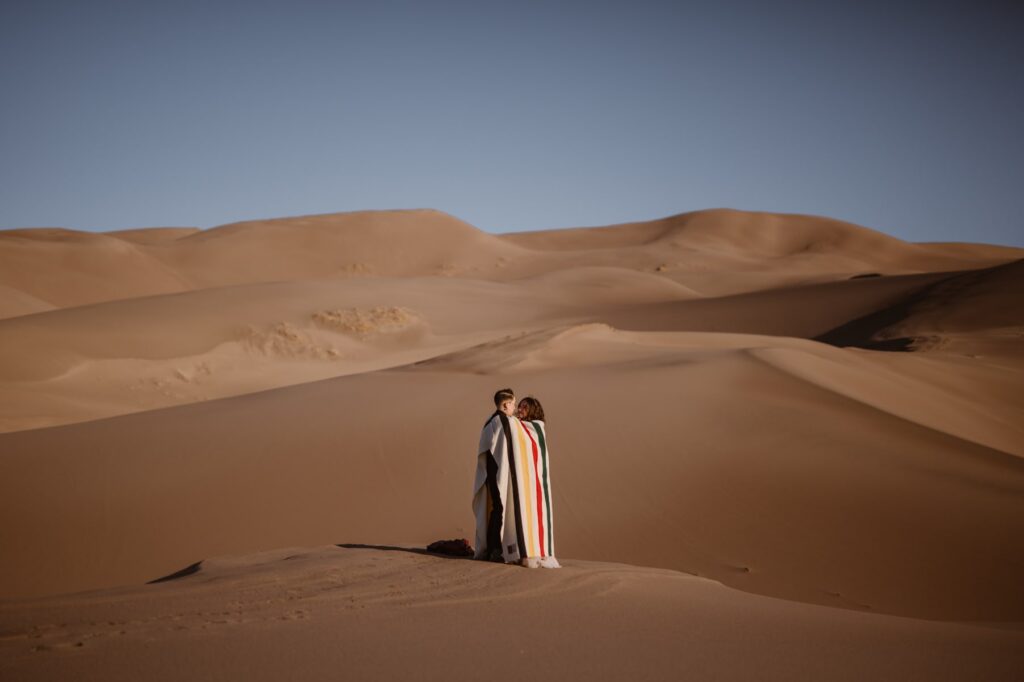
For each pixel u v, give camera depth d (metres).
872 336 55.69
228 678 3.80
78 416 35.66
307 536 14.07
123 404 39.34
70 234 121.38
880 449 16.98
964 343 44.81
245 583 6.09
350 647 4.40
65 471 16.75
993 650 5.12
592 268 102.06
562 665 4.25
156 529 14.38
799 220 188.62
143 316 51.44
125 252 116.19
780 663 4.48
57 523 14.52
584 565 7.72
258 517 14.75
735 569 12.37
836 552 12.82
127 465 17.05
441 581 6.31
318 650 4.32
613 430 17.69
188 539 14.08
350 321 58.75
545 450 7.46
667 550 13.00
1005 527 13.54
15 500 15.33
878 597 11.46
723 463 16.03
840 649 4.90
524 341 27.67
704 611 5.92
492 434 7.29
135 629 4.62
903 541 13.11
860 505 14.36
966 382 31.86
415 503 15.12
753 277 116.44
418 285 76.69
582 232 194.25
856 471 15.74
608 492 15.02
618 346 28.08
